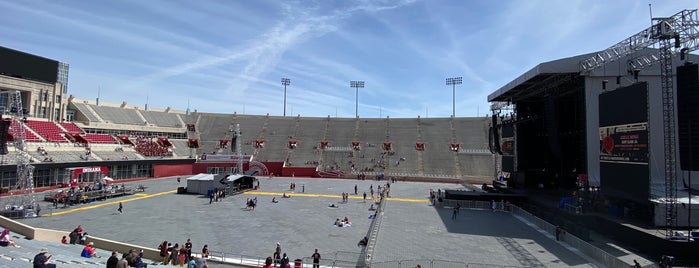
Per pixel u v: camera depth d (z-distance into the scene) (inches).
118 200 2039.9
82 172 2436.0
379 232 1392.7
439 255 1111.0
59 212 1683.1
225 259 1067.9
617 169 1360.7
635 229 1161.4
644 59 1504.7
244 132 4003.4
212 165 3449.8
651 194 1321.4
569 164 2212.1
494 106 2972.4
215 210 1807.3
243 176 2466.8
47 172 2258.9
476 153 3572.8
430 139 3826.3
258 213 1748.3
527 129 2437.3
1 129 1860.2
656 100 1555.1
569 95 2098.9
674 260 995.9
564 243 1248.8
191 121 4079.7
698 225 1191.6
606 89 1642.5
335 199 2182.6
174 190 2450.8
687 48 1173.7
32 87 2647.6
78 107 3161.9
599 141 1507.1
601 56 1512.1
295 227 1478.8
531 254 1122.0
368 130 4042.8
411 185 2886.3
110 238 1274.6
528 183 2279.8
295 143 3850.9
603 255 1027.9
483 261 1051.3
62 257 889.5
